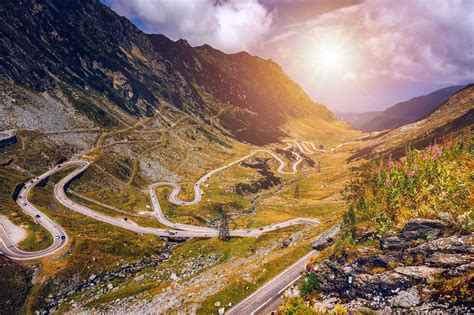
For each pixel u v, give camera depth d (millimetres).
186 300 86688
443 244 40125
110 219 177500
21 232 137500
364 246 52156
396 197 56000
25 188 178875
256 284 85500
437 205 48406
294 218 194500
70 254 132000
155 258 149500
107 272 132125
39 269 120875
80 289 120938
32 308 107562
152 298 106125
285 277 86250
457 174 54594
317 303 51125
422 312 34625
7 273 113812
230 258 146000
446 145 80438
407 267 41250
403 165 76438
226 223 177875
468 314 30797
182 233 172625
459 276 34812
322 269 57344
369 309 41281
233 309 76562
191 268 139250
